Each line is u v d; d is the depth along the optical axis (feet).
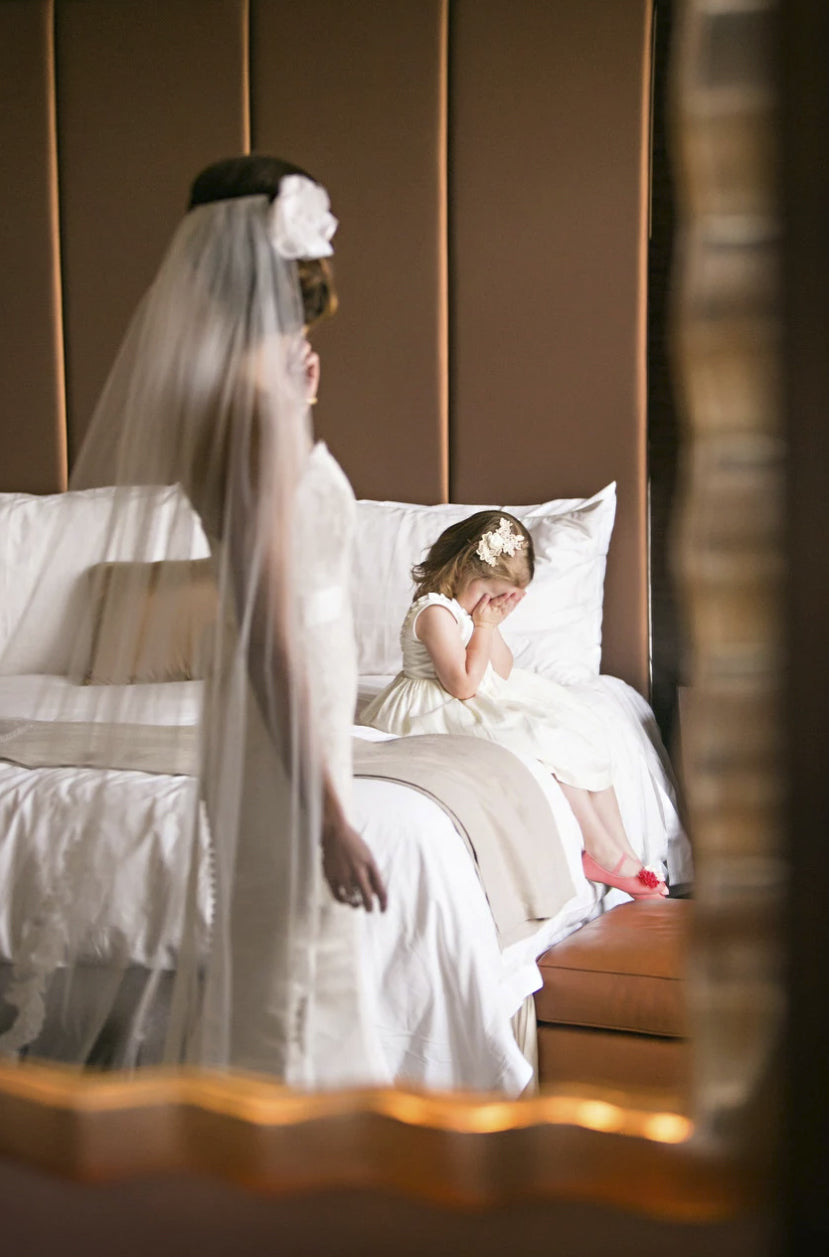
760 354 2.46
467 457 12.86
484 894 7.27
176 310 5.33
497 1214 2.96
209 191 5.45
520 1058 6.77
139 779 6.99
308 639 5.12
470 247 12.73
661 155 12.18
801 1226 2.56
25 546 12.25
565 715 9.80
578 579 11.73
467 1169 2.98
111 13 13.50
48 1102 3.20
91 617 5.93
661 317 12.28
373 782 7.52
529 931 7.63
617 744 10.34
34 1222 3.18
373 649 11.83
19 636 7.37
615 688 11.57
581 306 12.44
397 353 12.99
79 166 13.67
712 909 2.66
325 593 5.22
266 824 5.13
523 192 12.54
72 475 6.17
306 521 5.14
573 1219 2.92
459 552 9.75
